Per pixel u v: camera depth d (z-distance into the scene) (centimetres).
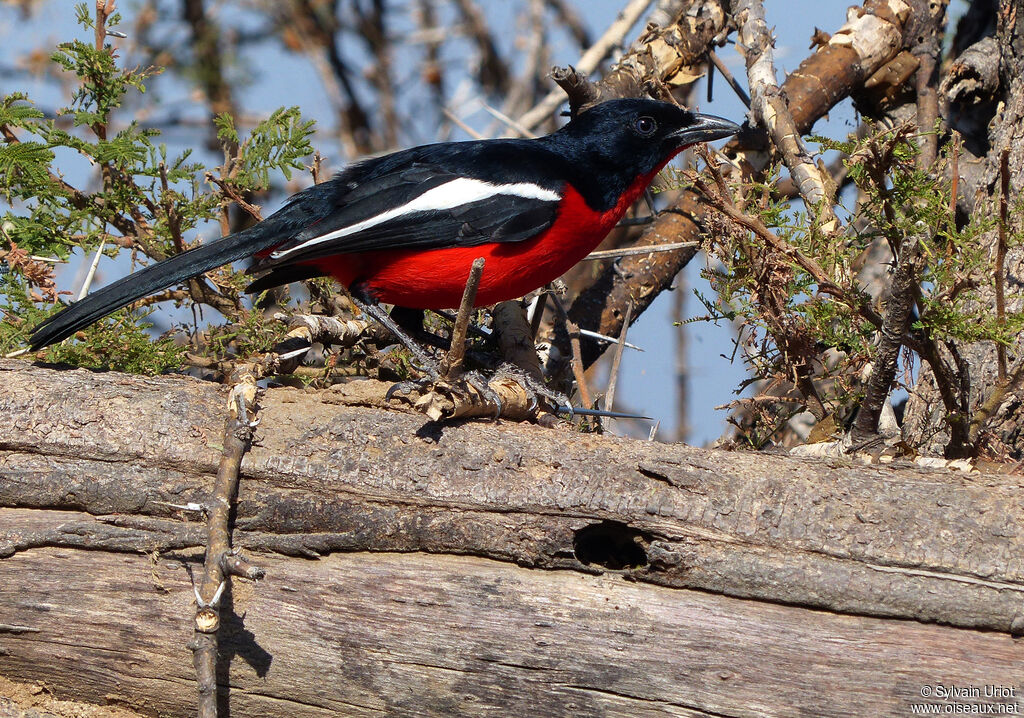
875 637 738
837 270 975
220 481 779
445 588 780
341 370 1185
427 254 1072
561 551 772
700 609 756
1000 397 938
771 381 1136
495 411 845
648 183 1180
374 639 778
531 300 1370
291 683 788
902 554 739
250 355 1043
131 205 1153
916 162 933
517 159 1105
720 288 1024
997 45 1230
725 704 744
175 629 795
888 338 877
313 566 798
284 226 1079
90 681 816
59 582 809
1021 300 1059
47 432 823
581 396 1154
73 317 969
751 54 1324
